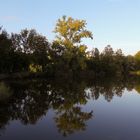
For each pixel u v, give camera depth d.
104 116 24.72
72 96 37.81
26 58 67.31
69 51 77.31
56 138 17.41
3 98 29.94
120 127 20.42
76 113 26.08
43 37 75.75
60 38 78.44
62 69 75.81
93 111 27.22
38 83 53.03
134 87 53.19
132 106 30.34
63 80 63.53
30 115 24.77
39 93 39.38
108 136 17.81
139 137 17.55
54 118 23.66
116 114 25.64
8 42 58.47
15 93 37.81
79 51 78.81
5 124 21.34
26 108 27.95
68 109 28.19
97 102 33.19
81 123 21.81
